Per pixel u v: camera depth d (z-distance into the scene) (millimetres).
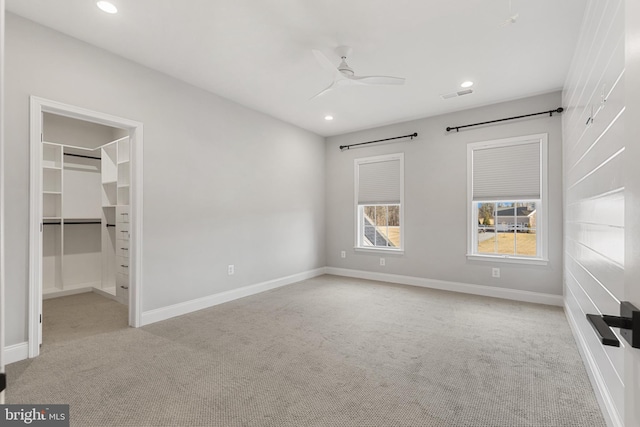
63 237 4793
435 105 4465
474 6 2410
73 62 2811
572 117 3092
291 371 2352
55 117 4793
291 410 1897
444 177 4812
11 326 2475
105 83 3023
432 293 4594
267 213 4867
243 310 3811
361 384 2176
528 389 2111
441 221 4840
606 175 1766
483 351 2678
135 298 3264
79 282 5008
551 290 4012
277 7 2436
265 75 3564
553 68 3363
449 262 4773
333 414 1860
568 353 2635
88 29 2703
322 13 2506
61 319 3529
